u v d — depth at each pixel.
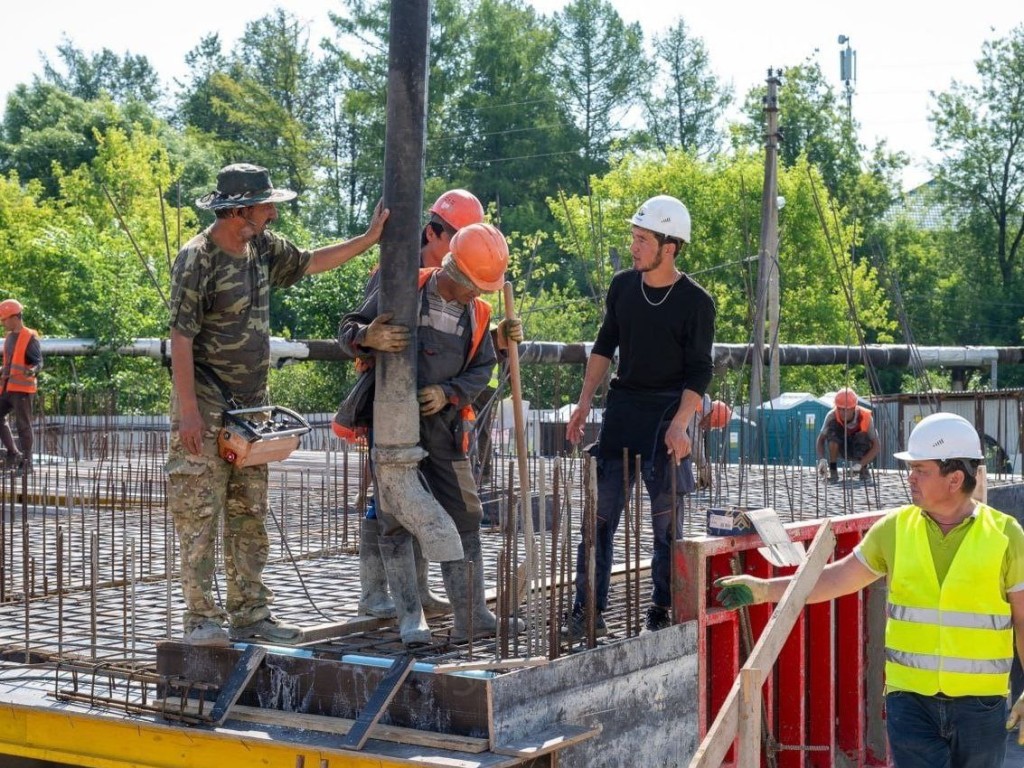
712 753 3.78
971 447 4.00
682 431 4.90
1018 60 49.34
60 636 4.50
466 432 4.61
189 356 4.17
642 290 5.06
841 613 6.25
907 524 4.10
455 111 47.34
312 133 51.72
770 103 20.50
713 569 5.25
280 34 52.31
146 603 5.73
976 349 23.30
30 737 4.29
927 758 4.00
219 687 4.17
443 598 5.20
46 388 21.88
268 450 4.29
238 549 4.46
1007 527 3.99
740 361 18.50
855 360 21.73
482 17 48.53
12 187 35.38
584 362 15.87
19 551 7.28
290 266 4.50
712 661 5.30
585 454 4.75
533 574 4.47
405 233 4.37
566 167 47.16
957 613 3.96
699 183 34.44
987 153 49.69
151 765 4.08
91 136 46.81
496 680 3.77
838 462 12.17
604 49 51.31
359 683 3.95
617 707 4.39
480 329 4.62
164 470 4.34
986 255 50.19
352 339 4.42
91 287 22.27
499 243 4.48
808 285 33.44
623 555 6.64
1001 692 3.99
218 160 47.22
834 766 6.01
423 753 3.66
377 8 46.44
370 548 4.88
